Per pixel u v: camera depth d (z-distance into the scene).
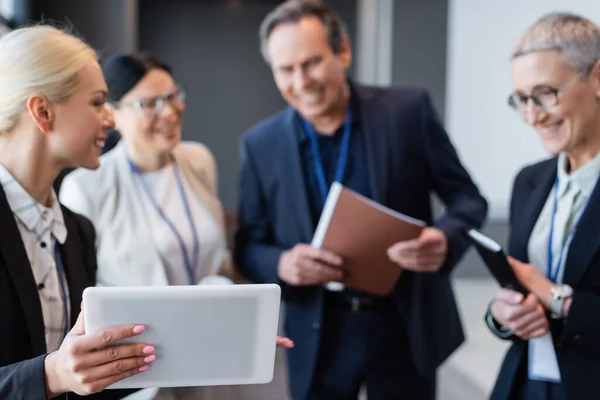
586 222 1.48
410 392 2.22
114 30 5.46
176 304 1.12
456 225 2.13
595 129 1.48
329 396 2.27
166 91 2.03
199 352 1.17
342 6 7.73
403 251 1.92
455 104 6.61
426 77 6.65
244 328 1.17
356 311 2.16
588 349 1.48
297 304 2.22
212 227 2.15
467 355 4.34
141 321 1.12
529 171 1.71
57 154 1.33
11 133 1.32
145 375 1.17
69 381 1.10
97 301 1.09
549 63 1.43
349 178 2.21
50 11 5.36
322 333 2.20
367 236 1.96
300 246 2.05
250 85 7.76
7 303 1.26
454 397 3.87
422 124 2.21
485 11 6.43
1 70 1.29
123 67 2.00
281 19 2.07
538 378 1.58
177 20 7.60
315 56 2.02
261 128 2.33
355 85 2.26
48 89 1.28
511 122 6.45
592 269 1.48
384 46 6.68
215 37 7.67
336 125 2.19
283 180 2.23
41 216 1.36
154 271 1.97
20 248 1.29
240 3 7.65
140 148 2.06
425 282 2.20
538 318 1.49
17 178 1.34
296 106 2.14
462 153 6.62
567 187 1.56
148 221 2.03
